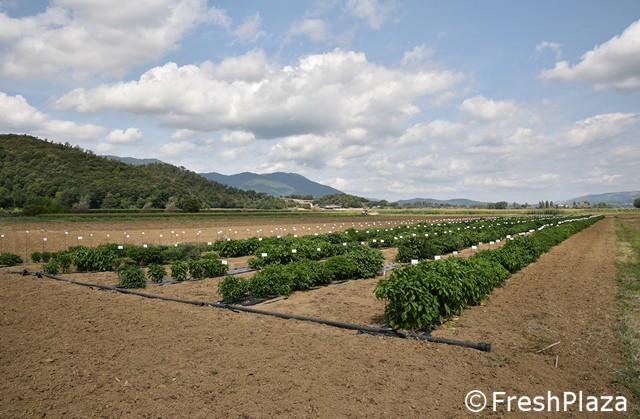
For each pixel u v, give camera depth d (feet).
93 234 153.69
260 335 39.24
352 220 297.12
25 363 32.37
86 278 70.44
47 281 67.87
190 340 37.65
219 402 25.95
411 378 29.48
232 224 230.48
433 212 519.19
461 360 32.94
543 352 34.76
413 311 38.04
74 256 78.13
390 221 284.61
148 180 462.60
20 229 167.43
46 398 26.68
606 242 133.18
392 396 26.78
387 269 78.43
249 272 77.51
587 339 37.86
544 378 29.81
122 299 54.75
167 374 30.14
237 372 30.42
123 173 462.60
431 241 98.17
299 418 24.07
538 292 57.36
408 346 36.11
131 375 30.01
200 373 30.25
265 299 54.60
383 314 47.19
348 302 53.16
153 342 37.06
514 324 42.65
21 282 66.74
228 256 98.73
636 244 124.98
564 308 48.80
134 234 157.48
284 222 259.19
